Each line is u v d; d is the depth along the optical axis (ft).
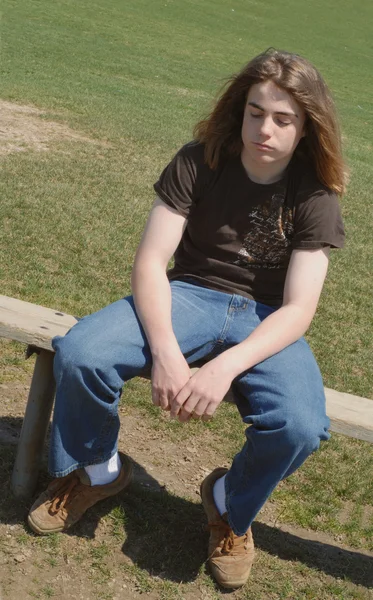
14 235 20.35
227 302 9.01
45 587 8.39
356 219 31.60
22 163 28.43
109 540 9.20
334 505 10.92
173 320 8.70
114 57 72.49
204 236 9.10
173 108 51.03
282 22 123.13
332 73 97.86
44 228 21.38
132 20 100.68
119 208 25.14
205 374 8.09
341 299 20.89
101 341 8.12
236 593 8.84
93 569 8.73
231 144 8.86
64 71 58.44
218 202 8.89
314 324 18.53
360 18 134.51
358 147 54.90
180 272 9.41
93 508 9.59
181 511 10.00
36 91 45.34
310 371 8.52
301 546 9.81
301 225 8.81
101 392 8.16
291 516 10.44
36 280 17.58
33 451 9.43
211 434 12.30
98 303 17.08
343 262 24.77
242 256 9.03
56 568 8.66
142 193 27.76
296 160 8.92
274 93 8.34
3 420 11.35
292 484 11.27
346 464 12.19
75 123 38.29
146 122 42.52
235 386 8.71
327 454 12.36
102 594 8.45
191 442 11.94
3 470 10.03
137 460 11.09
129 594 8.52
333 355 16.88
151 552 9.14
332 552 9.83
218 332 8.90
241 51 96.84
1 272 17.63
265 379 8.32
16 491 9.54
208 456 11.66
